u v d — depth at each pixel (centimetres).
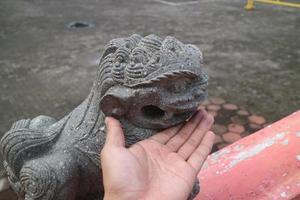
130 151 31
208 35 160
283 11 206
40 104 100
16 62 126
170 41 32
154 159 32
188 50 32
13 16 181
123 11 196
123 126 33
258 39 157
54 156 34
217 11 203
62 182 33
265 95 109
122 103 31
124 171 30
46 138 35
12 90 107
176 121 33
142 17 185
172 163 32
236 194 50
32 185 32
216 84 115
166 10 201
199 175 53
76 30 162
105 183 30
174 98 31
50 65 125
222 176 52
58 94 106
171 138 34
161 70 30
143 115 33
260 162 54
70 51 138
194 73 31
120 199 30
